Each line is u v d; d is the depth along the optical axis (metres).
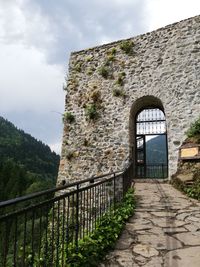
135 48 13.65
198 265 3.77
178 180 9.89
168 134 12.11
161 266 3.79
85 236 4.55
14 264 2.35
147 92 12.90
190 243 4.58
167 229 5.32
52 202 3.18
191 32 12.46
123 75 13.59
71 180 13.61
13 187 47.69
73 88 14.71
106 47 14.36
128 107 13.16
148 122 13.94
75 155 13.82
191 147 10.52
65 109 14.64
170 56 12.72
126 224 5.72
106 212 6.30
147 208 6.97
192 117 11.76
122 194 8.11
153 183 11.42
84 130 13.91
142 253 4.25
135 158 13.63
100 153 13.27
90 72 14.45
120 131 13.08
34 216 2.75
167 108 12.35
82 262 3.82
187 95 12.03
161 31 13.20
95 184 4.91
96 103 13.91
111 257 4.14
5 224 2.30
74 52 15.23
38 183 43.12
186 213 6.39
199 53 12.12
